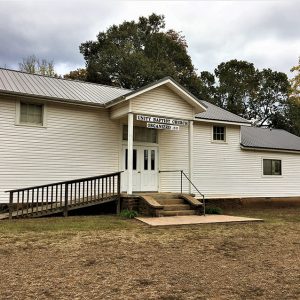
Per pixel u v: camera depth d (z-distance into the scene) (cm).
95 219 1142
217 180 1823
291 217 1449
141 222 1105
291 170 2130
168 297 467
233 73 4534
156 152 1625
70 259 650
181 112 1489
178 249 752
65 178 1383
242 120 1892
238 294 482
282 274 583
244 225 1128
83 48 4250
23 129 1313
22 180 1297
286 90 4447
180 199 1382
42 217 1182
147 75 3566
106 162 1484
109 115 1508
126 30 4172
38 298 455
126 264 626
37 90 1389
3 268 586
